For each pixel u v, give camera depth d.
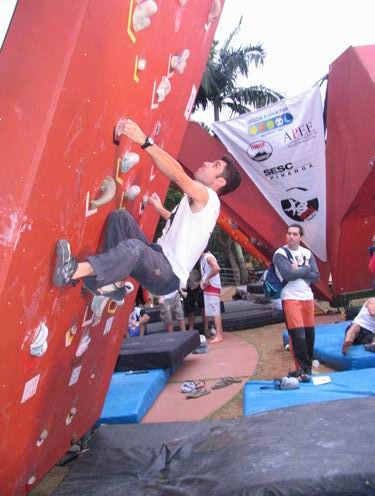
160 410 5.82
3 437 2.77
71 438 4.21
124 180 3.18
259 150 10.88
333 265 11.38
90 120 2.36
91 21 2.10
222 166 3.38
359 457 3.07
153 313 12.89
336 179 10.77
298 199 10.98
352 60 10.16
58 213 2.36
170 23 3.06
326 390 5.22
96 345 3.96
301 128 10.57
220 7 3.98
